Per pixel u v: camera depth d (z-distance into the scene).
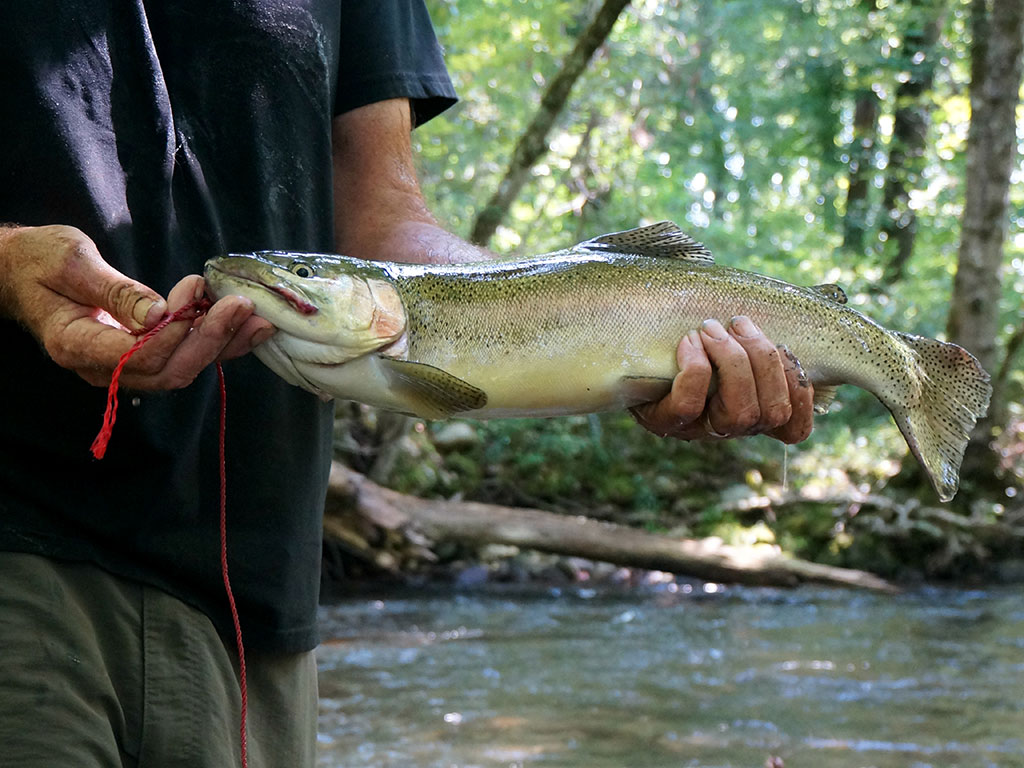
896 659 7.37
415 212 2.76
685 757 5.20
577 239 12.95
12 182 2.08
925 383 2.93
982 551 11.22
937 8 17.55
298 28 2.42
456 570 10.64
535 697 6.32
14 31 2.07
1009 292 17.62
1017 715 5.96
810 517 11.58
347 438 11.30
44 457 2.04
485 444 12.47
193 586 2.16
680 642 7.92
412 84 2.79
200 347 1.82
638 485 12.22
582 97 12.55
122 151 2.17
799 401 2.51
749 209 22.02
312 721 2.46
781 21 19.36
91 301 1.85
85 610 2.01
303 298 2.14
